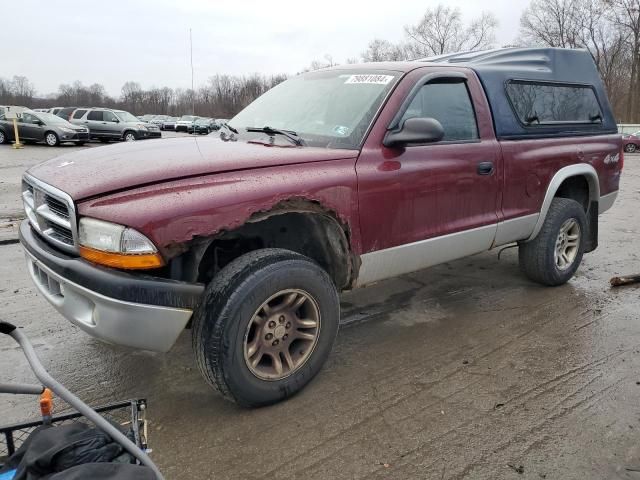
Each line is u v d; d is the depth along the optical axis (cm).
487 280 491
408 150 327
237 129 368
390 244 321
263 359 278
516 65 427
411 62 391
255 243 306
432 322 395
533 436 257
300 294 275
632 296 453
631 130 3612
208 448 247
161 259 230
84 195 238
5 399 284
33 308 405
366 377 312
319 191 278
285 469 234
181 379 310
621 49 5200
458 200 355
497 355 342
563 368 325
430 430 262
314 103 358
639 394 296
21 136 2166
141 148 311
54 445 168
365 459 240
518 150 395
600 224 761
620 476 230
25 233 296
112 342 243
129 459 172
